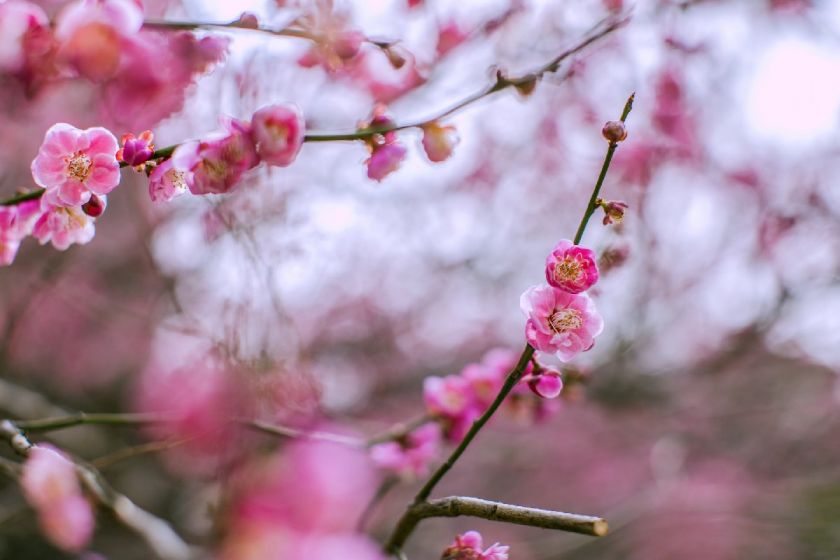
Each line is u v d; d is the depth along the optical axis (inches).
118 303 231.5
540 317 59.4
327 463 65.9
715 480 259.0
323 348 239.3
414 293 268.8
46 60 66.0
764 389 278.8
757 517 214.8
